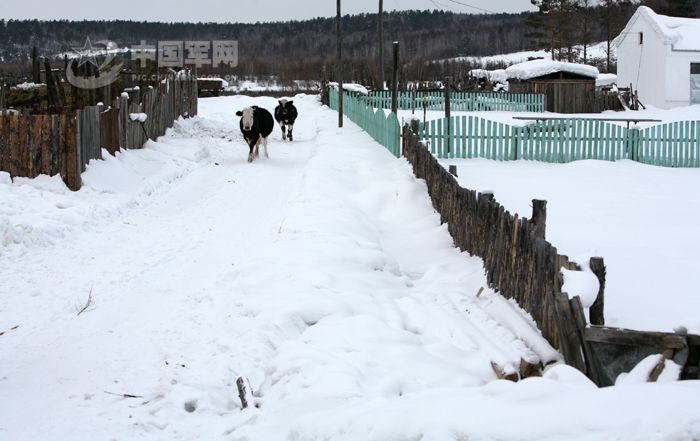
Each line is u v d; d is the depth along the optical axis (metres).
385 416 4.78
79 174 14.44
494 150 21.52
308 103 45.12
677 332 5.57
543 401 4.63
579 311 6.02
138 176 16.80
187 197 15.88
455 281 9.48
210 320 8.21
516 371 6.45
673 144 21.86
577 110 41.25
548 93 41.16
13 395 6.43
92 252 11.23
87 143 15.38
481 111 39.19
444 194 12.63
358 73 62.97
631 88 42.12
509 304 7.99
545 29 77.81
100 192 14.75
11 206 12.59
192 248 11.59
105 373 6.89
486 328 7.57
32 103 22.48
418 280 9.98
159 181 16.89
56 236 11.68
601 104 41.41
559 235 11.87
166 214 14.20
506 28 130.38
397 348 6.96
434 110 38.81
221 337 7.68
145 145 20.31
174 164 19.08
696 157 21.88
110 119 17.22
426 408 4.74
